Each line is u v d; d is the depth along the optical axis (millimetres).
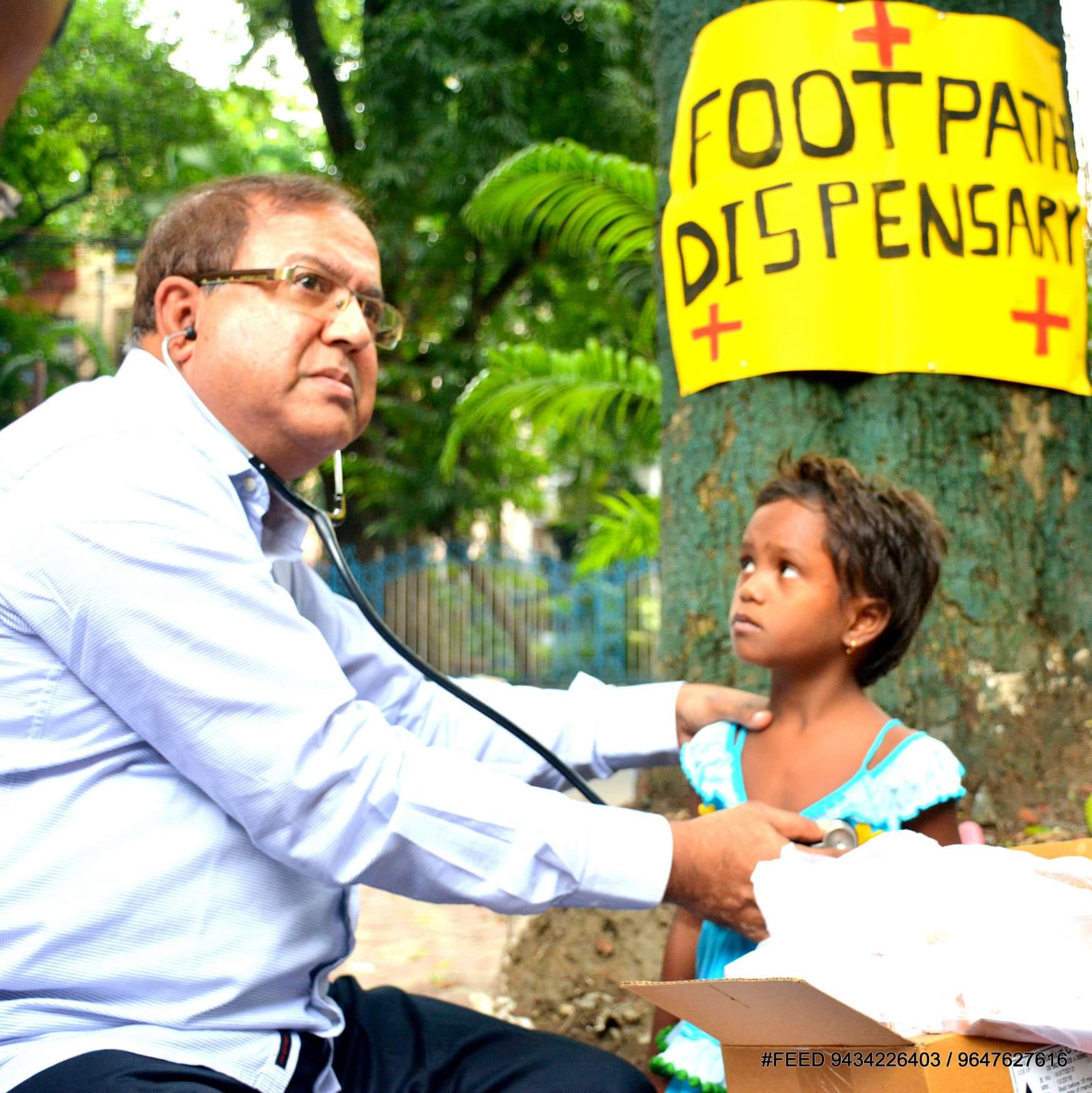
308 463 1854
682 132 2652
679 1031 1812
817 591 1809
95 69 16281
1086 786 2473
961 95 2477
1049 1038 1146
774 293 2477
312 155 16969
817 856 1490
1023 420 2561
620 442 14297
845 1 2475
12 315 15953
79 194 16828
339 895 1709
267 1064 1517
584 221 4859
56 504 1485
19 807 1479
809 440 2527
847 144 2453
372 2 13469
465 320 14852
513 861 1522
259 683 1485
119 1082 1370
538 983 2650
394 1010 1838
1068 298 2596
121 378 1747
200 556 1511
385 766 1517
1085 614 2627
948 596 2490
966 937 1231
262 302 1723
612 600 13531
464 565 13844
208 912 1503
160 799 1506
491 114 12219
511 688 2164
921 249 2449
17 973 1441
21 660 1487
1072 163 2662
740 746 1951
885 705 2469
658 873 1548
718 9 2678
